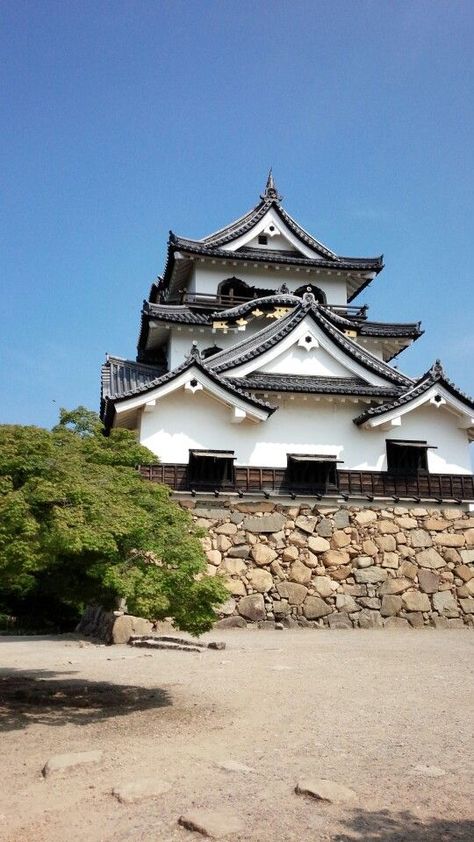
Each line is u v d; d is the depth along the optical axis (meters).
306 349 25.00
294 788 6.00
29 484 8.37
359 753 7.20
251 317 30.45
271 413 22.77
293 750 7.31
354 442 23.97
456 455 24.31
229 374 24.09
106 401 22.33
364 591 21.42
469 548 22.72
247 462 22.88
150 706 9.73
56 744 7.59
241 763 6.79
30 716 9.16
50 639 21.33
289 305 30.27
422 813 5.51
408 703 9.80
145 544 9.48
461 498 23.45
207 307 32.56
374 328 33.09
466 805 5.70
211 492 21.47
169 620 19.12
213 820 5.16
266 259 33.91
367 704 9.73
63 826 5.16
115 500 9.31
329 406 24.23
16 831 5.07
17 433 9.12
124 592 8.59
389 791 6.00
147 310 29.97
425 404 24.06
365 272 35.44
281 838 4.95
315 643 17.02
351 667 13.09
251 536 21.17
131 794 5.73
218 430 22.94
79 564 10.13
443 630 20.92
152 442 22.28
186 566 9.37
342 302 35.38
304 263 34.44
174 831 5.06
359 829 5.15
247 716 9.01
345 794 5.79
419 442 24.09
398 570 21.89
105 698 10.20
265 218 35.31
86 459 11.46
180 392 22.88
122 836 4.98
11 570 8.34
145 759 6.92
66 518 8.07
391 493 23.14
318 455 23.33
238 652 15.34
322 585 21.19
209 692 10.72
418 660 14.07
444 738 7.84
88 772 6.46
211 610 10.12
